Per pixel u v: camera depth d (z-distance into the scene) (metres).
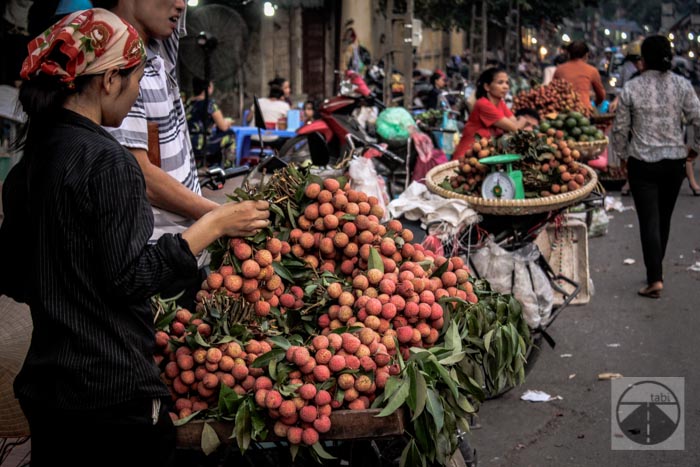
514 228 4.73
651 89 6.41
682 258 7.79
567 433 4.29
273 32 19.27
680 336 5.65
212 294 2.65
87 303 2.05
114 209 2.01
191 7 9.01
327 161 5.36
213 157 10.08
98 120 2.14
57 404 2.07
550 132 5.02
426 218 4.54
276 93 12.01
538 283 4.66
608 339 5.63
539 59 42.72
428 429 2.44
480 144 4.97
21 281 2.27
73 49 2.03
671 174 6.47
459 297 2.84
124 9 2.84
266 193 2.86
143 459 2.20
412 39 11.17
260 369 2.47
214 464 2.78
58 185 2.02
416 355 2.49
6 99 5.84
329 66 21.08
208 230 2.29
